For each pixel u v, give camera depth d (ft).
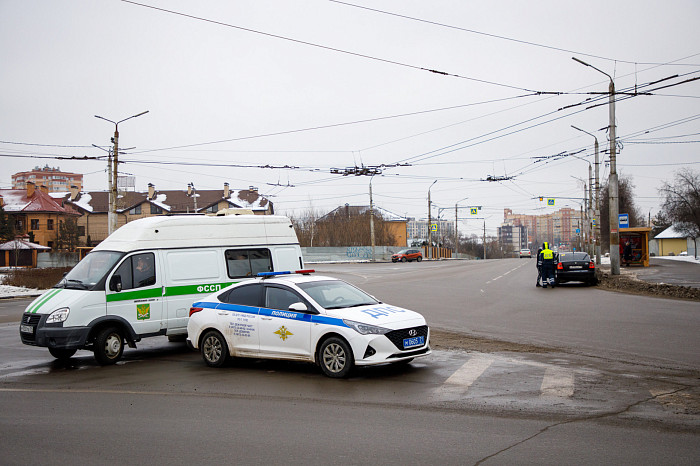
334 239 262.88
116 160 101.86
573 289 80.89
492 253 463.83
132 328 36.19
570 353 33.96
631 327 43.14
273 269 44.21
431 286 89.25
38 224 233.35
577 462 16.33
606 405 22.45
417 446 18.02
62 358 36.91
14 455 17.87
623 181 240.73
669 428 19.42
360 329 28.04
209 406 23.75
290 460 16.97
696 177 161.48
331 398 24.63
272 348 30.76
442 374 28.96
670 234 237.04
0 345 42.60
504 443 18.15
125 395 26.23
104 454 17.84
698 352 33.19
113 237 39.37
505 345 37.40
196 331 33.60
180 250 39.40
